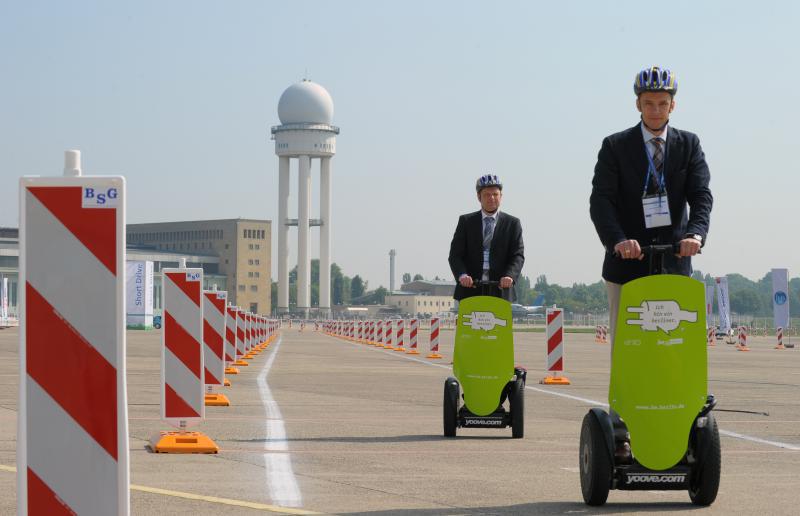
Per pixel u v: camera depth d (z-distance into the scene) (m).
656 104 7.53
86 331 3.82
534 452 10.75
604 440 7.31
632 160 7.63
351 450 10.77
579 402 17.70
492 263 12.16
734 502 7.75
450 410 12.05
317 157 181.75
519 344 58.47
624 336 7.09
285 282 183.75
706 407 7.26
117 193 3.83
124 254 3.84
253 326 38.69
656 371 7.04
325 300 184.25
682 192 7.66
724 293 67.81
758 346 61.59
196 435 10.65
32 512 3.81
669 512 7.31
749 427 13.73
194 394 10.79
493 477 8.99
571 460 10.15
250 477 8.83
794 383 23.89
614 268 7.61
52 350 3.82
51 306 3.82
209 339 15.92
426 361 33.81
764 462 10.21
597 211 7.59
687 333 7.04
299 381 22.52
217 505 7.43
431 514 7.19
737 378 25.94
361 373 25.92
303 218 181.00
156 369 25.80
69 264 3.82
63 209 3.81
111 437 3.83
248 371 26.12
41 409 3.81
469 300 11.98
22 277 3.81
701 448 7.30
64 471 3.82
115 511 3.84
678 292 7.01
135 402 16.16
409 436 12.16
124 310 3.85
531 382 23.44
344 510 7.31
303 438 11.83
